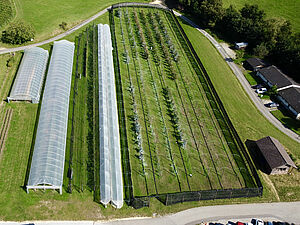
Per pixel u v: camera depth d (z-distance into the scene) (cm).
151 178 5978
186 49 10350
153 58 9562
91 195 5497
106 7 12312
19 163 5897
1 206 5128
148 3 13212
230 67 9806
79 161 6097
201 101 8156
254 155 6781
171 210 5441
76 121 6950
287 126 7706
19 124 6700
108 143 6462
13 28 9081
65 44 9162
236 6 13412
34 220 5003
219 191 5747
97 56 9112
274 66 9425
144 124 7162
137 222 5194
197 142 6912
